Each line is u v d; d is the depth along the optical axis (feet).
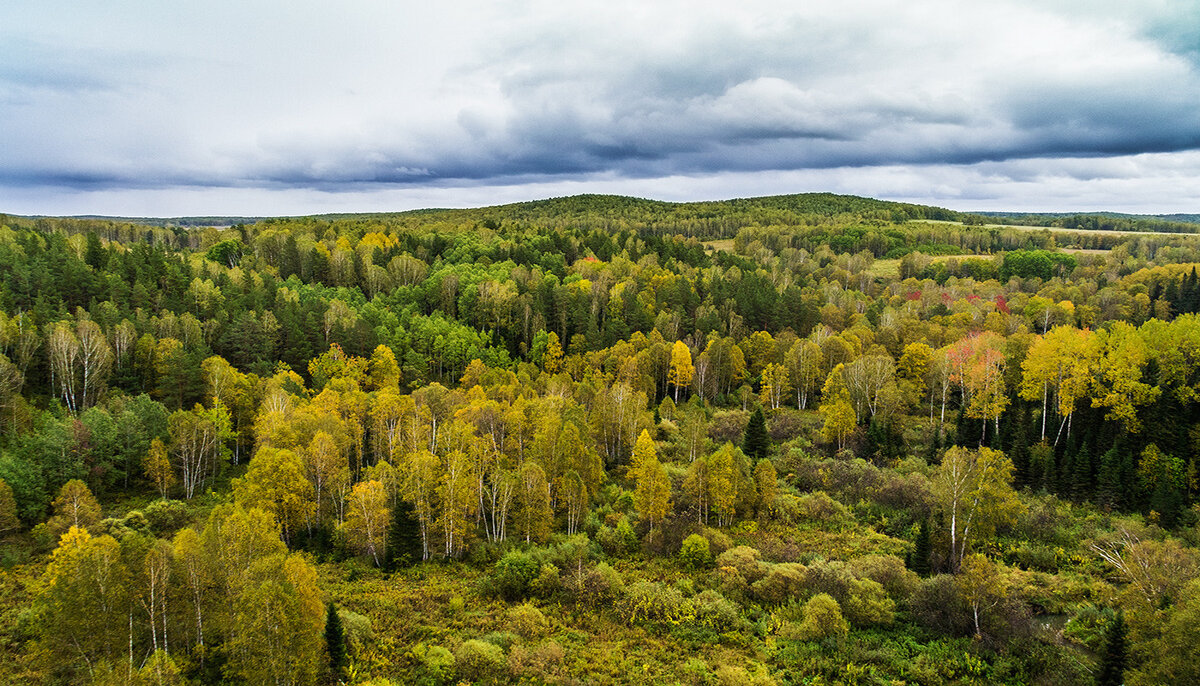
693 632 158.92
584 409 291.79
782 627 159.22
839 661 144.46
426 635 156.35
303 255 533.55
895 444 284.20
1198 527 190.70
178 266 436.76
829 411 286.25
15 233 456.45
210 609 139.95
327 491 216.33
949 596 157.38
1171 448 229.04
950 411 321.52
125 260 406.62
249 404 277.44
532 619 161.79
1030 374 276.21
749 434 274.77
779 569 177.78
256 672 119.24
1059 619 160.04
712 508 229.04
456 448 229.25
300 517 197.36
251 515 149.07
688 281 526.16
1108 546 188.24
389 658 145.79
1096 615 154.92
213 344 345.72
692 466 229.04
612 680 139.95
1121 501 219.00
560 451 232.32
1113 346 266.77
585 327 424.46
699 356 375.86
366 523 192.65
